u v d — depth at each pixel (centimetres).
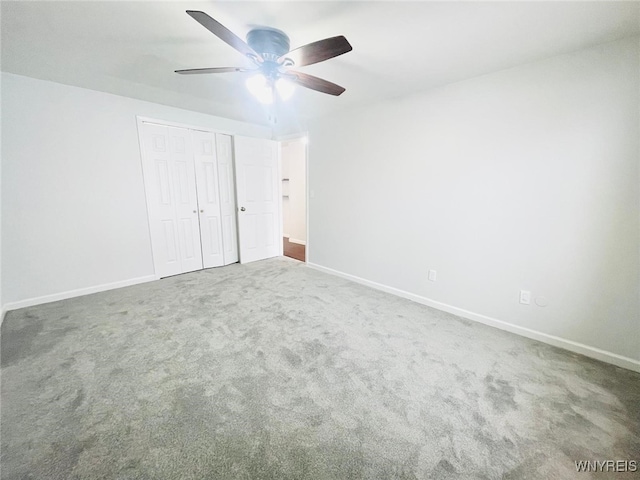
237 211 420
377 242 323
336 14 147
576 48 182
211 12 146
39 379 164
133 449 122
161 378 167
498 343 212
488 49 183
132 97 301
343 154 346
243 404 148
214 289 317
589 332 197
